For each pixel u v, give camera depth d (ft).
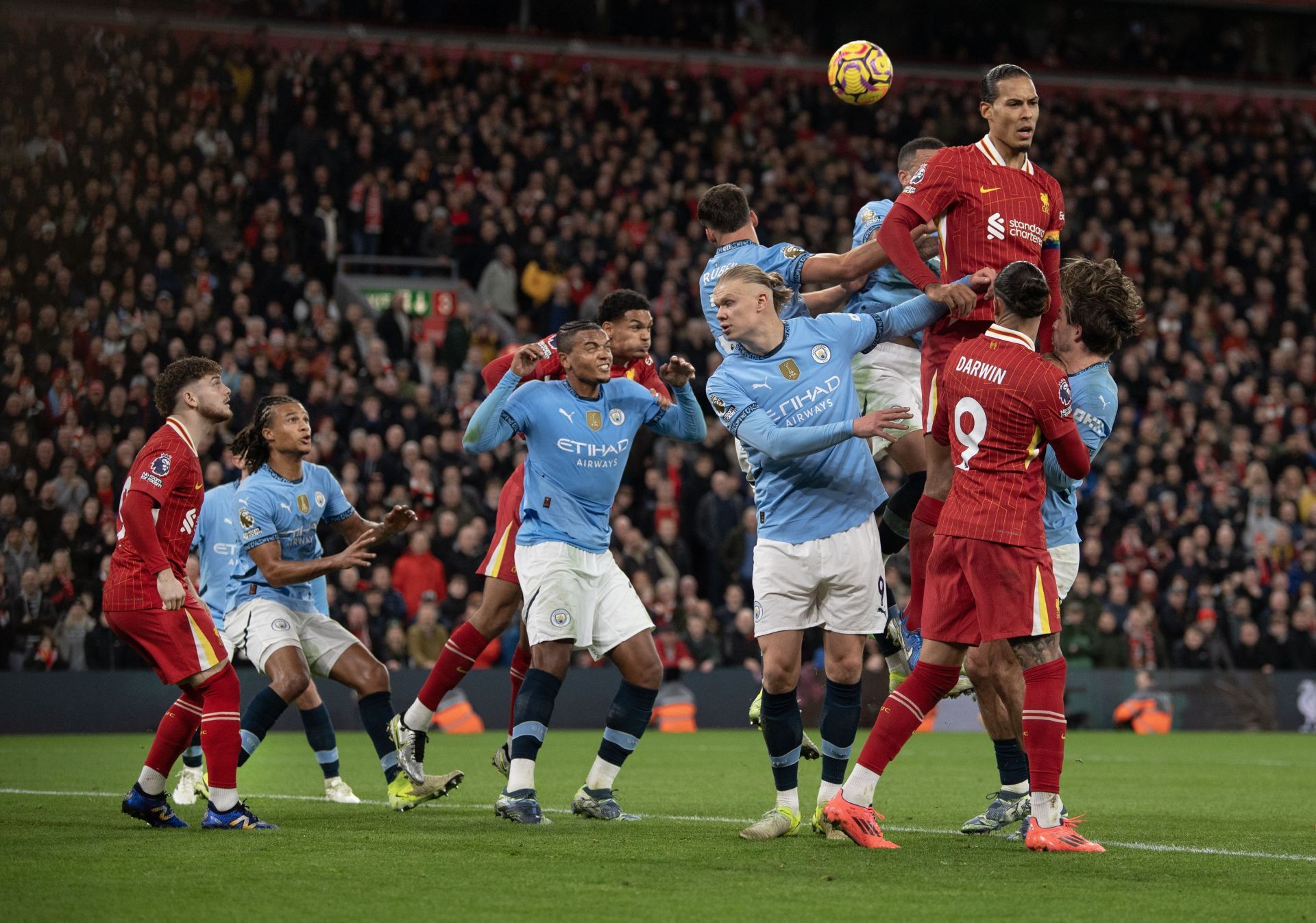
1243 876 33.32
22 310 114.42
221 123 136.05
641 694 44.70
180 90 137.59
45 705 91.76
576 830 41.39
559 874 32.55
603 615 44.21
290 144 136.87
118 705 93.35
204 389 41.96
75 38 133.59
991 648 41.37
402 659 96.02
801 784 60.23
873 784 38.17
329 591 97.50
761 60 176.04
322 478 48.65
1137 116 175.94
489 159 145.28
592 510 44.06
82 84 131.03
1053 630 37.01
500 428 43.27
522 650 49.98
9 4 135.54
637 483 114.42
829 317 41.01
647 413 45.06
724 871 33.24
